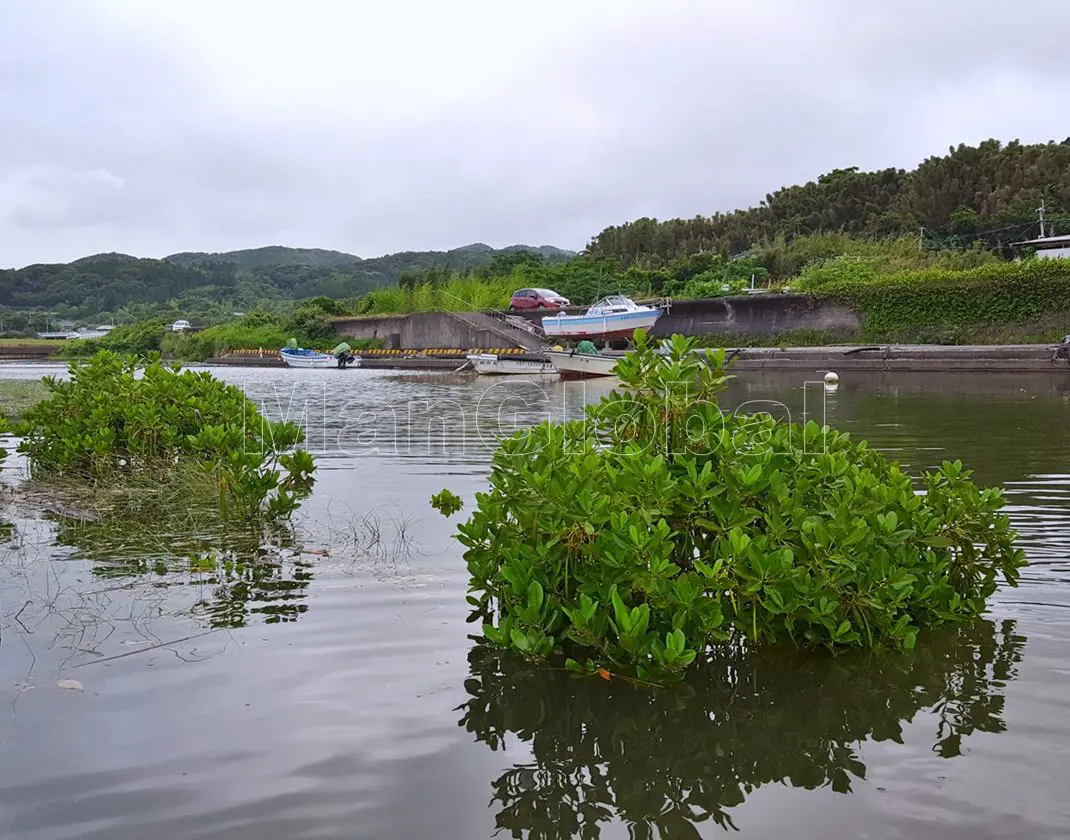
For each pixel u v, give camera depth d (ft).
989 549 12.46
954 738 8.61
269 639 11.32
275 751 8.29
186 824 7.02
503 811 7.30
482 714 9.18
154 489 21.25
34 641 11.20
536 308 135.23
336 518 18.84
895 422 36.06
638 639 9.93
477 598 13.07
